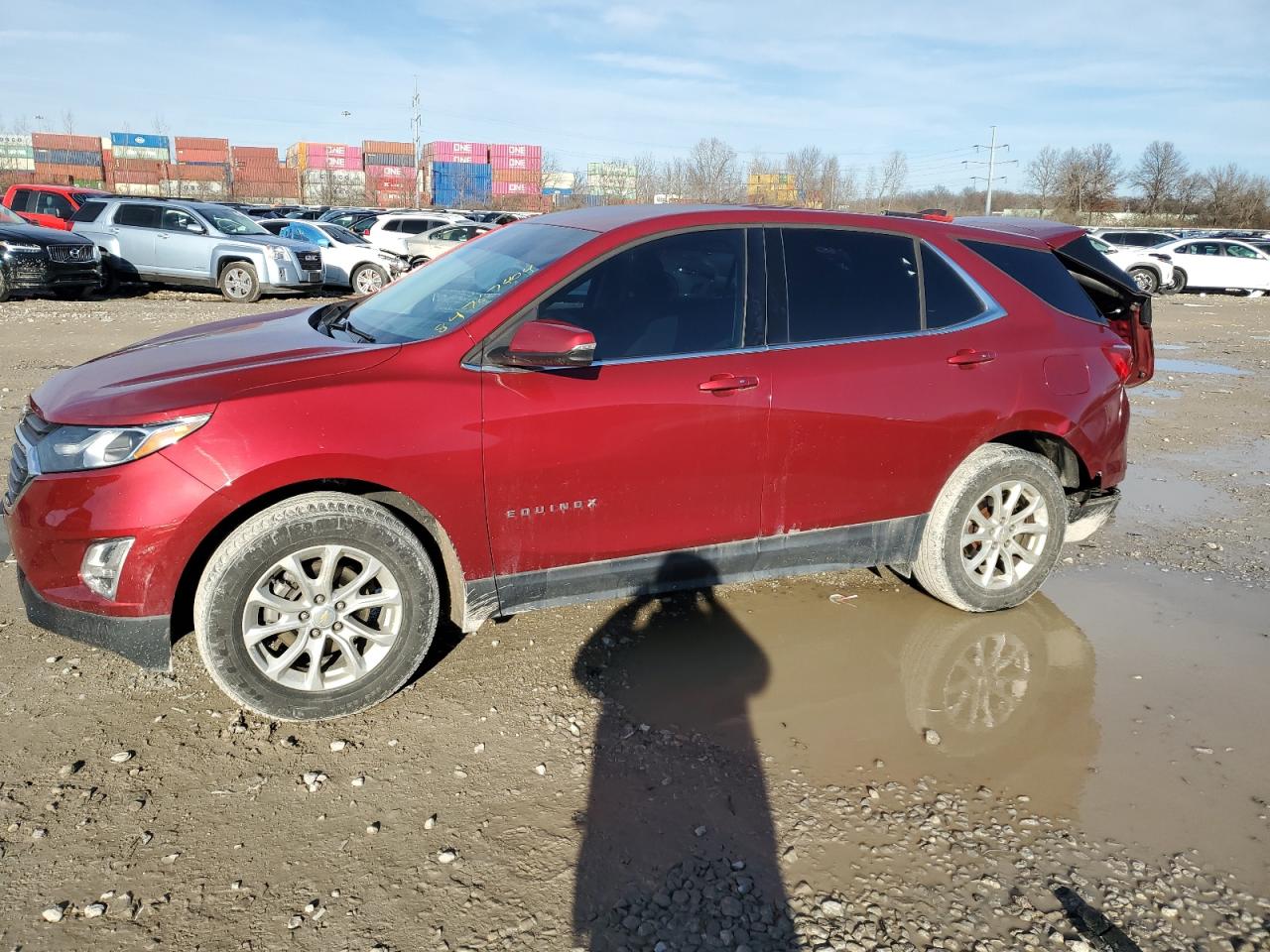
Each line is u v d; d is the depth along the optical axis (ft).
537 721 10.39
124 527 9.11
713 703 10.91
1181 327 54.80
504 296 10.67
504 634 12.41
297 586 9.77
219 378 9.71
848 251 12.39
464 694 10.91
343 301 14.57
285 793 9.05
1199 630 13.30
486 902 7.73
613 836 8.59
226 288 52.70
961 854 8.54
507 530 10.54
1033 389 12.92
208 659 9.48
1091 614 13.76
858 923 7.66
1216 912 7.92
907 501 12.62
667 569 11.61
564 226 12.32
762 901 7.86
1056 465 14.08
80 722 10.09
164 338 12.48
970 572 13.15
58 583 9.40
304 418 9.47
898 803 9.21
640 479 10.98
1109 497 14.17
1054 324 13.41
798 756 9.94
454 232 70.38
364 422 9.66
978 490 12.79
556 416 10.38
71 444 9.32
